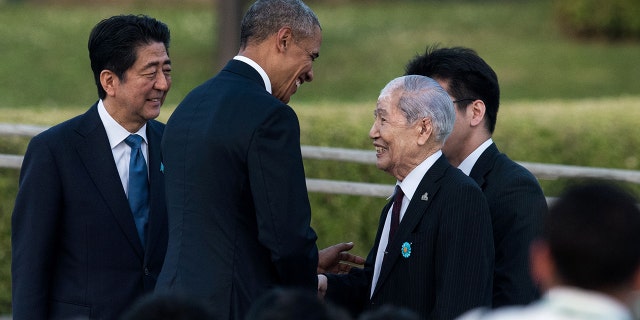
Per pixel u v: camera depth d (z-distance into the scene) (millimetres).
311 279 11820
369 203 24734
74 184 13203
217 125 11680
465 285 11555
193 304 7195
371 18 75688
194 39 66062
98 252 13250
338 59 63719
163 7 77188
